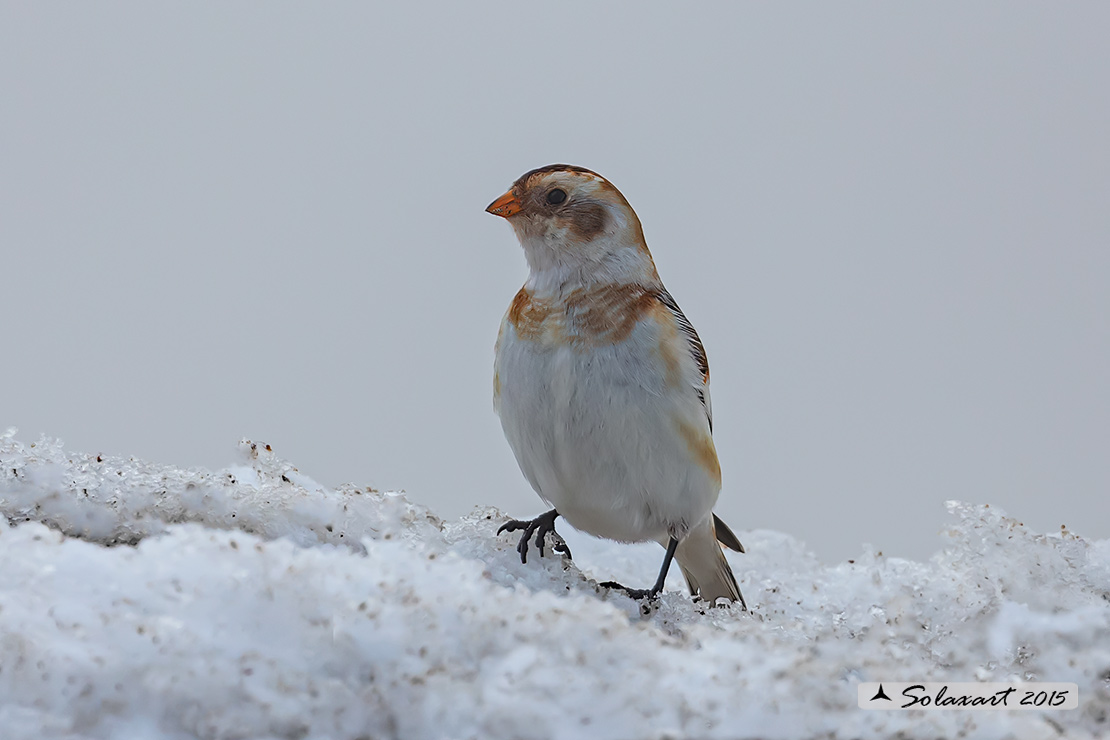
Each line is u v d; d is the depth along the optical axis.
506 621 6.14
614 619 6.36
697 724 5.67
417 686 5.69
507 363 9.47
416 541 8.88
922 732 5.87
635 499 9.31
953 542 9.91
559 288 9.34
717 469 9.67
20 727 5.16
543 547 9.40
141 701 5.38
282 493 8.66
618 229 9.45
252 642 5.82
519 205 9.41
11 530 6.63
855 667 6.76
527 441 9.43
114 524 8.21
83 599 5.89
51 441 8.95
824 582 10.45
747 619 8.66
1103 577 9.35
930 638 8.59
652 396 9.05
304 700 5.54
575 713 5.59
